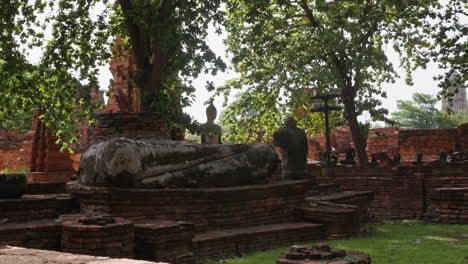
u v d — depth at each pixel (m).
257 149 11.80
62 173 19.05
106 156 9.33
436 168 16.61
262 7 17.39
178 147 10.34
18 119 33.41
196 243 8.41
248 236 9.45
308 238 10.68
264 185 11.34
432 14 16.66
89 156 10.07
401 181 16.95
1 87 15.32
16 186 8.86
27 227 7.19
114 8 16.81
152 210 9.32
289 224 11.05
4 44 14.14
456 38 16.27
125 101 19.06
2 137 30.00
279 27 20.38
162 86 15.13
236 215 10.41
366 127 22.25
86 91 15.91
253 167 11.52
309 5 21.88
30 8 14.88
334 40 18.91
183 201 9.70
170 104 14.63
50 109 16.38
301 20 22.59
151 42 14.86
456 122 53.84
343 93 21.50
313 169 19.22
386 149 30.41
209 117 13.84
